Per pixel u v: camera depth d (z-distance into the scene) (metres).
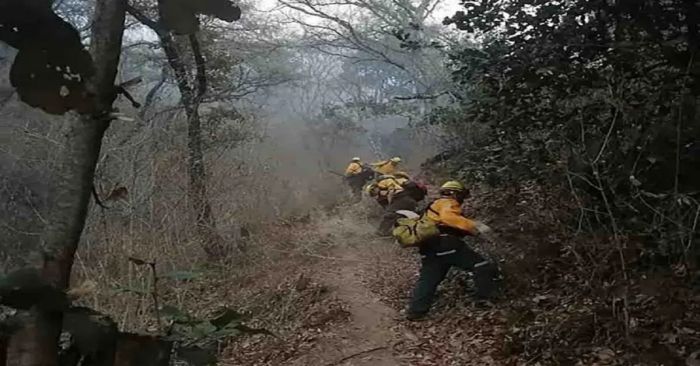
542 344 5.23
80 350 1.05
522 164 6.36
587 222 5.79
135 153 9.16
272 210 12.37
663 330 4.77
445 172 12.75
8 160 8.27
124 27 1.01
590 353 4.89
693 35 5.06
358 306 7.32
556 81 5.73
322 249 10.15
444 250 6.62
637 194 4.89
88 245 7.41
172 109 10.73
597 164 5.40
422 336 6.27
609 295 5.22
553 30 5.95
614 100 5.04
